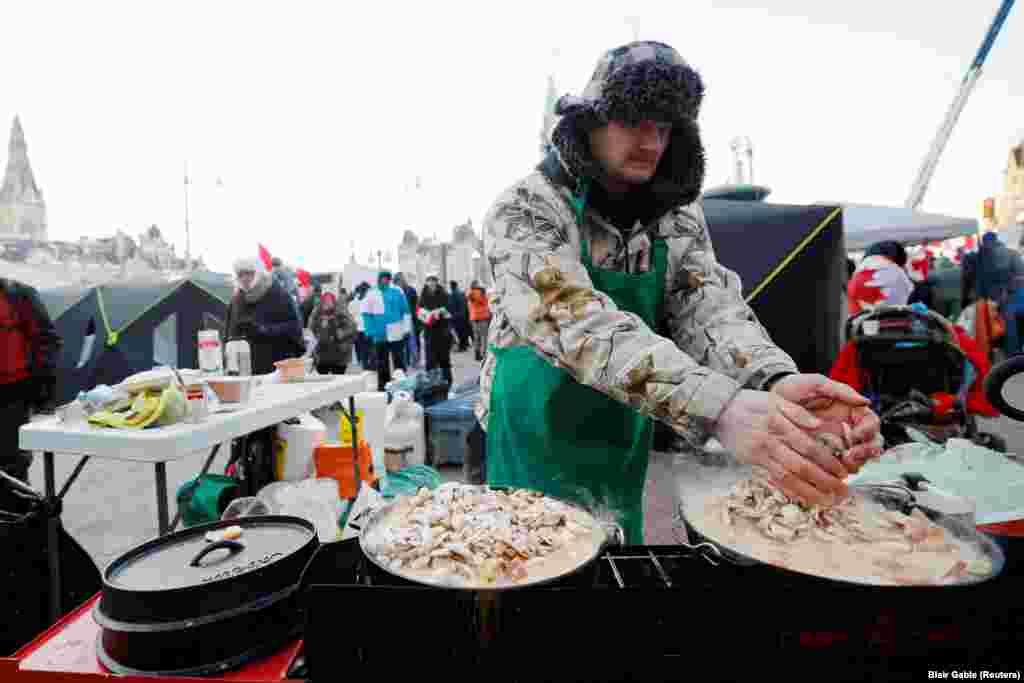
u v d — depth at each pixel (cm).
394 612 56
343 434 301
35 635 163
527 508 87
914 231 612
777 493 80
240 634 68
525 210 99
